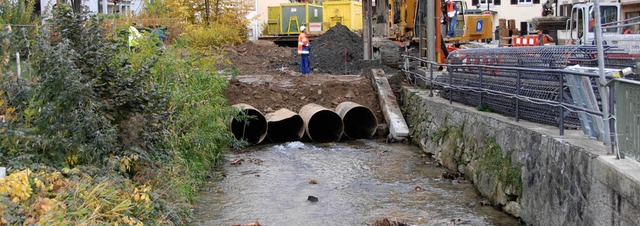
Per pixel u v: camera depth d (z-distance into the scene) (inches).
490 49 585.9
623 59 462.6
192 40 1143.6
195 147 542.0
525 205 422.0
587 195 323.0
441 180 567.8
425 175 592.1
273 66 1143.0
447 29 1043.9
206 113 566.6
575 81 363.6
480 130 536.1
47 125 347.6
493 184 478.3
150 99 411.8
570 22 932.6
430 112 720.3
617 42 569.0
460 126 601.0
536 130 419.8
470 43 1264.8
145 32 556.4
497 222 434.9
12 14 634.8
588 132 376.2
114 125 387.5
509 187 449.1
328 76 944.3
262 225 435.8
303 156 699.4
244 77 932.0
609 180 292.7
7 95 353.4
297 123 824.3
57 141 345.1
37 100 353.7
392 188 541.6
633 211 266.1
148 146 409.7
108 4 1208.8
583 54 480.1
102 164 362.0
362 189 539.8
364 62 1000.2
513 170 447.5
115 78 397.7
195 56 689.6
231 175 597.6
